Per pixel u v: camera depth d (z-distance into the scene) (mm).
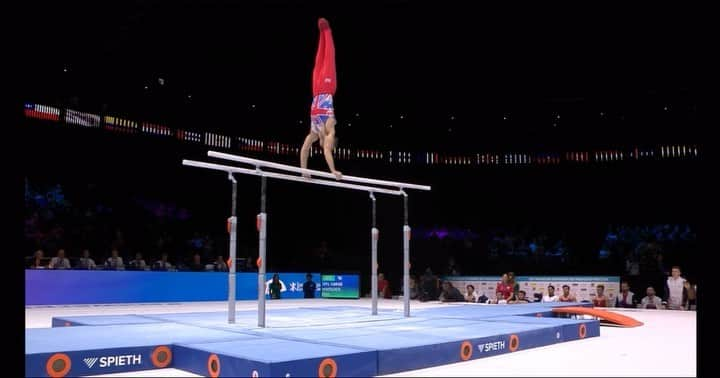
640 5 14914
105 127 21047
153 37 16891
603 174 24203
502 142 25203
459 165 25516
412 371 6004
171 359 6227
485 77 19906
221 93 21641
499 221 25531
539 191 25078
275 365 5043
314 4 15406
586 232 24359
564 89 20766
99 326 8047
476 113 24188
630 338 9023
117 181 21641
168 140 22547
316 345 6129
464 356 6684
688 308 15789
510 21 16141
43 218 19266
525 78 19859
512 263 23047
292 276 20656
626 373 5750
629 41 16625
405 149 25406
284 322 9008
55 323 9281
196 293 17766
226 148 23906
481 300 18266
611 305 17406
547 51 17672
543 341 8055
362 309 12328
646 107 22250
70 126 20156
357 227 25516
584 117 23531
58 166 20156
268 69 19312
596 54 17641
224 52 18062
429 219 25672
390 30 16781
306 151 8812
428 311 11672
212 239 22750
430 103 23016
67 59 17859
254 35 16891
